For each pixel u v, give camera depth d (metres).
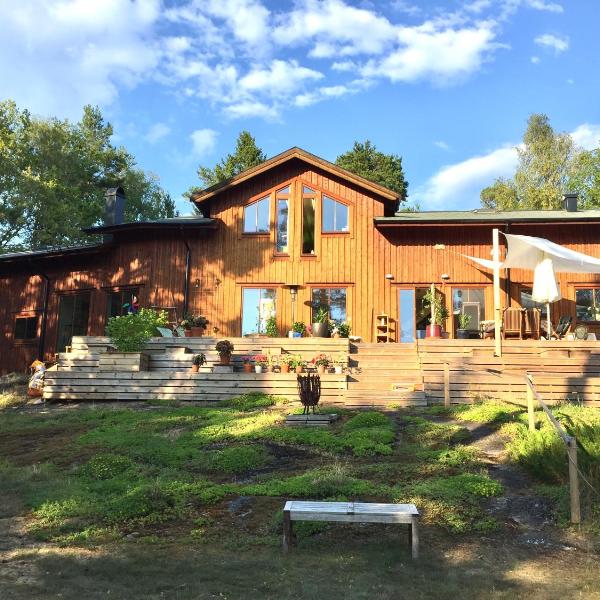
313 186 18.33
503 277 17.59
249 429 9.62
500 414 9.88
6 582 4.49
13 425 10.98
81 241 36.00
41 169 33.38
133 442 8.97
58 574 4.66
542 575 4.73
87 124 43.28
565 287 17.52
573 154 46.72
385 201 18.06
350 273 17.86
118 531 5.68
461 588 4.45
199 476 7.38
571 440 5.91
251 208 18.47
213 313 18.02
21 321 21.23
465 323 17.11
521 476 7.09
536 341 13.59
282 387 12.77
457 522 5.75
